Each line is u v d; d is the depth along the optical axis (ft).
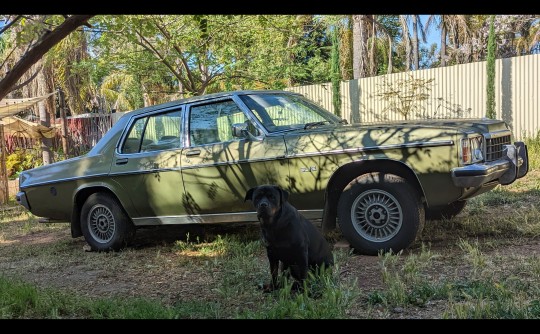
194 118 21.29
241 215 20.12
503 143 19.25
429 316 12.24
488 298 12.84
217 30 40.22
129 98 93.45
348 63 85.97
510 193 28.60
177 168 20.85
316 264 15.37
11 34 35.37
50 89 70.95
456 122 18.75
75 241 26.25
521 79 43.52
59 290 16.47
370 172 18.31
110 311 13.30
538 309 11.69
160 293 15.85
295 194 18.85
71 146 73.41
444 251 18.21
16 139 74.28
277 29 41.78
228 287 15.20
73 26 13.34
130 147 22.71
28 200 24.68
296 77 53.26
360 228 18.31
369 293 14.08
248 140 19.71
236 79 45.75
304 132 19.15
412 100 48.83
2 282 15.81
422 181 17.28
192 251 21.52
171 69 41.68
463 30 100.83
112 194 22.88
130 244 23.59
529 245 18.29
